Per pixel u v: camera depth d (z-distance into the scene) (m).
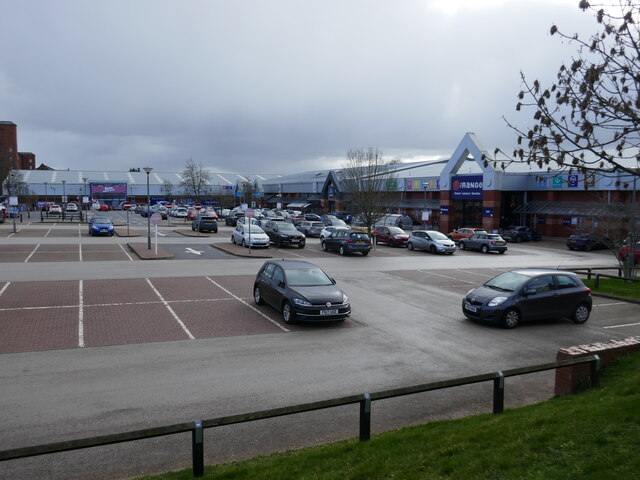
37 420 7.12
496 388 6.94
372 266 25.39
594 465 4.93
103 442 4.60
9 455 4.25
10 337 11.20
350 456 5.61
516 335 12.48
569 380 8.02
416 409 7.94
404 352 10.85
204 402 7.93
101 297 15.67
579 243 36.84
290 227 34.25
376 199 41.78
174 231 44.34
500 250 34.28
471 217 50.75
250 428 7.14
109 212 82.44
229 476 5.24
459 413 7.82
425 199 57.00
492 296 13.23
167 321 13.04
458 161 49.47
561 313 13.65
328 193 68.81
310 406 5.58
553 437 5.68
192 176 88.94
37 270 20.67
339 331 12.51
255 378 9.07
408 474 5.04
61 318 13.00
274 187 96.19
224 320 13.34
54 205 76.56
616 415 6.10
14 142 109.06
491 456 5.34
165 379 8.89
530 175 45.88
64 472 5.86
